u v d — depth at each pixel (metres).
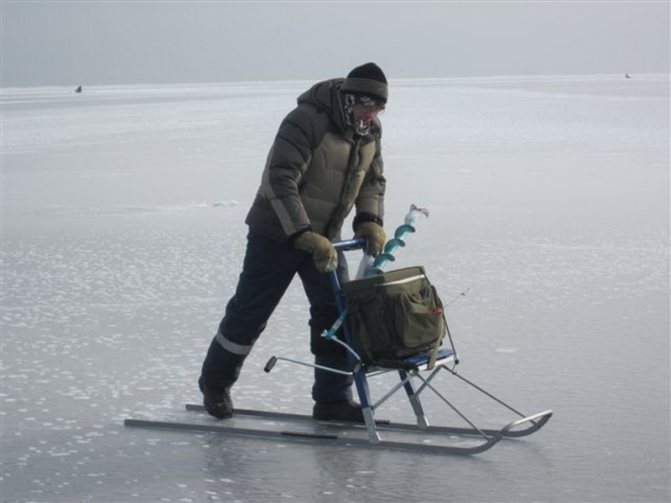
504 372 6.54
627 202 15.17
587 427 5.45
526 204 15.11
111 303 8.85
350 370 5.60
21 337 7.68
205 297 9.05
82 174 20.95
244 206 15.39
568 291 9.04
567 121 38.03
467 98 71.25
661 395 5.99
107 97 107.19
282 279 5.52
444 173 19.75
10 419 5.74
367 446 5.24
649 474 4.75
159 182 19.08
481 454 5.08
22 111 62.03
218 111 54.88
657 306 8.39
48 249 11.77
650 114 42.94
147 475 4.86
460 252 11.12
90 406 5.98
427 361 5.04
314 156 5.33
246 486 4.70
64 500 4.55
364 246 5.60
